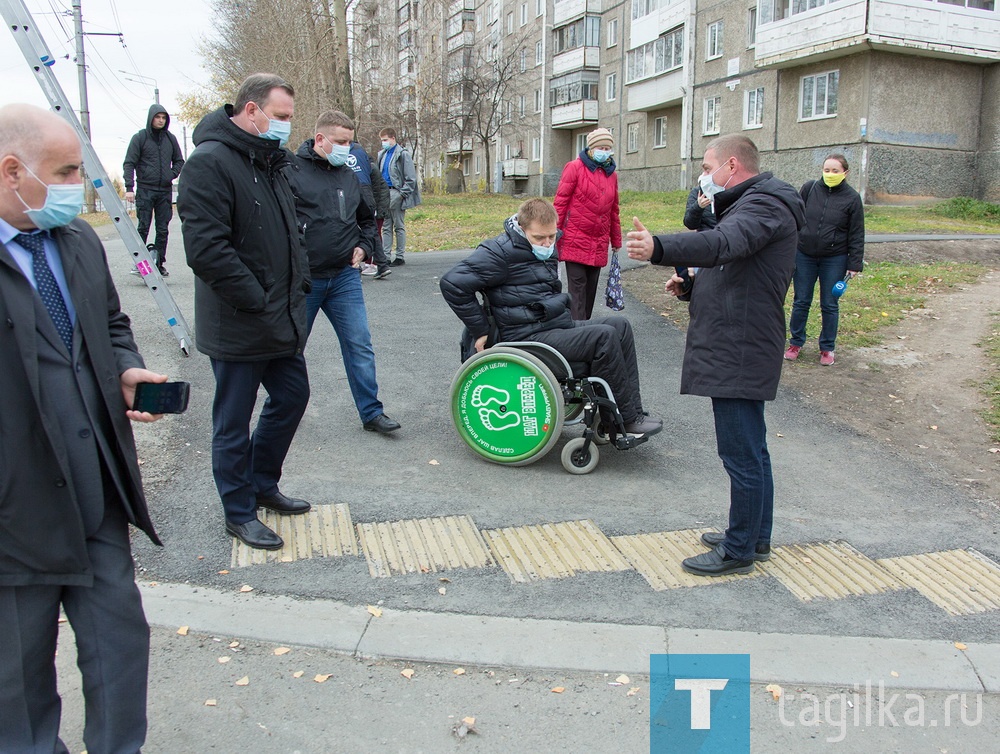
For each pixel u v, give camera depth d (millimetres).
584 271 6973
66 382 2283
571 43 43656
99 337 2383
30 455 2188
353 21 23688
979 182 26109
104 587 2367
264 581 3783
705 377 3844
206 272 3564
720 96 31594
